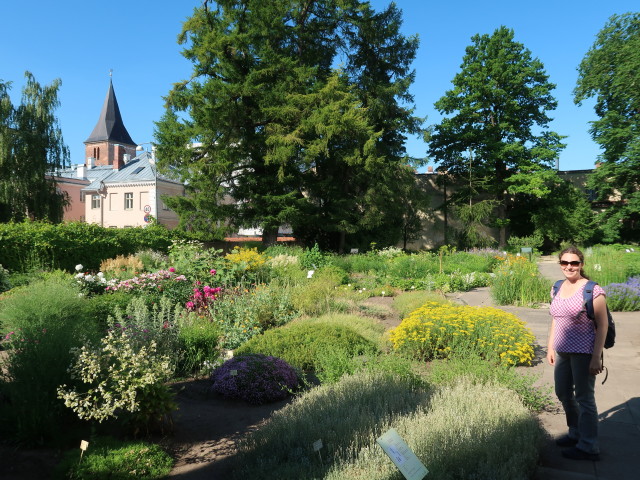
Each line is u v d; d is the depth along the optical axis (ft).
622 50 103.76
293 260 55.31
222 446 13.20
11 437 12.61
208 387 18.28
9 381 13.85
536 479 10.69
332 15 102.06
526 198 130.82
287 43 96.84
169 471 11.62
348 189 106.93
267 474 10.67
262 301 30.40
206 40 78.89
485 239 123.75
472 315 21.45
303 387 18.22
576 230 119.85
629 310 34.24
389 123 108.47
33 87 107.34
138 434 13.55
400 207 105.40
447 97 123.95
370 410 13.41
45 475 11.12
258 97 85.56
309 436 12.12
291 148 81.56
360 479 9.85
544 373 19.03
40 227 51.88
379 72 111.55
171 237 71.46
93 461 11.13
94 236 57.21
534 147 120.47
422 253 83.56
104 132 275.39
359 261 67.10
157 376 13.23
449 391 14.44
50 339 14.37
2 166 101.30
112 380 13.33
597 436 12.06
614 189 119.14
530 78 118.52
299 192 93.45
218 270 37.60
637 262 45.21
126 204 151.23
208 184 83.66
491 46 118.93
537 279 40.47
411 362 18.81
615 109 109.81
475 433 11.21
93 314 24.66
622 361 20.83
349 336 22.44
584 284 11.96
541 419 14.48
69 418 13.83
